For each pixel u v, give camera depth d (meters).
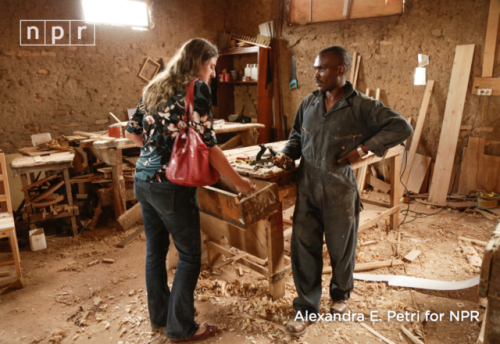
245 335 2.12
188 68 1.72
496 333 1.18
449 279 2.70
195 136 1.63
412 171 4.62
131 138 2.02
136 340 2.11
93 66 4.70
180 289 1.94
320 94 2.08
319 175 2.04
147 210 1.93
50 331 2.22
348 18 4.82
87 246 3.46
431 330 2.14
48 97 4.41
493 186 4.15
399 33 4.46
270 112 5.74
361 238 3.45
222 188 2.55
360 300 2.45
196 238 1.91
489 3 3.83
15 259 2.69
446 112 4.24
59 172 4.12
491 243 1.18
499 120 4.02
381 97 4.76
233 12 6.07
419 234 3.52
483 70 3.98
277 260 2.38
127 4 4.85
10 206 2.83
